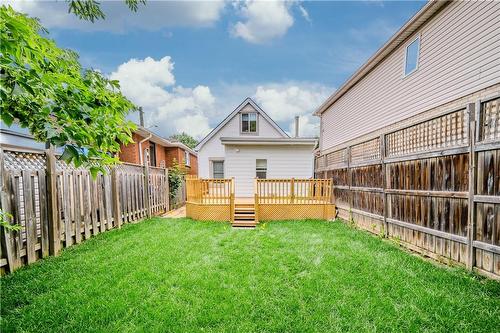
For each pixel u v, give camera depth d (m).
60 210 4.25
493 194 2.98
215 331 2.21
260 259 3.89
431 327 2.23
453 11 5.86
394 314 2.42
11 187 3.36
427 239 4.02
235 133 13.94
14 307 2.51
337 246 4.57
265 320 2.36
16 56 1.19
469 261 3.26
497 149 2.92
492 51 5.03
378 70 8.88
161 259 3.84
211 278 3.19
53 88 1.44
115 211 6.09
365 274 3.29
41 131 1.53
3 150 3.30
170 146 16.81
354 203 6.72
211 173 13.95
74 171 4.67
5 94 1.27
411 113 7.25
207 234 5.53
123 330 2.20
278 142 10.14
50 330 2.18
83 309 2.46
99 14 3.00
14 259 3.37
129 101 2.01
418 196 4.21
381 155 5.29
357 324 2.28
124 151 11.55
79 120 1.55
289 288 2.94
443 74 6.15
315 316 2.39
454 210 3.51
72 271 3.35
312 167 10.56
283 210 7.71
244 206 7.65
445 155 3.64
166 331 2.20
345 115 11.62
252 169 10.48
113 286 2.95
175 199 10.77
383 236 5.22
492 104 3.02
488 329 2.17
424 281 3.05
